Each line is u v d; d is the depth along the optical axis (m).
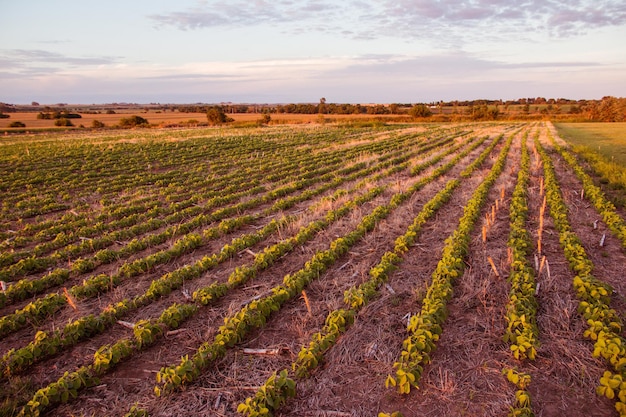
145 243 10.15
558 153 24.70
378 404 4.61
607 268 7.74
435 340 5.57
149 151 32.38
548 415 4.34
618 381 4.34
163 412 4.65
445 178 17.23
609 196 13.25
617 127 53.56
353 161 23.55
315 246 9.54
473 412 4.41
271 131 54.25
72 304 6.68
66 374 5.00
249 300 7.01
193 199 15.16
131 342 5.83
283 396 4.63
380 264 7.75
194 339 6.02
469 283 7.05
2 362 5.29
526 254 8.31
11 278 8.59
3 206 15.52
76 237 11.31
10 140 48.56
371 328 6.06
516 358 5.11
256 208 14.16
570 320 5.96
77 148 35.12
